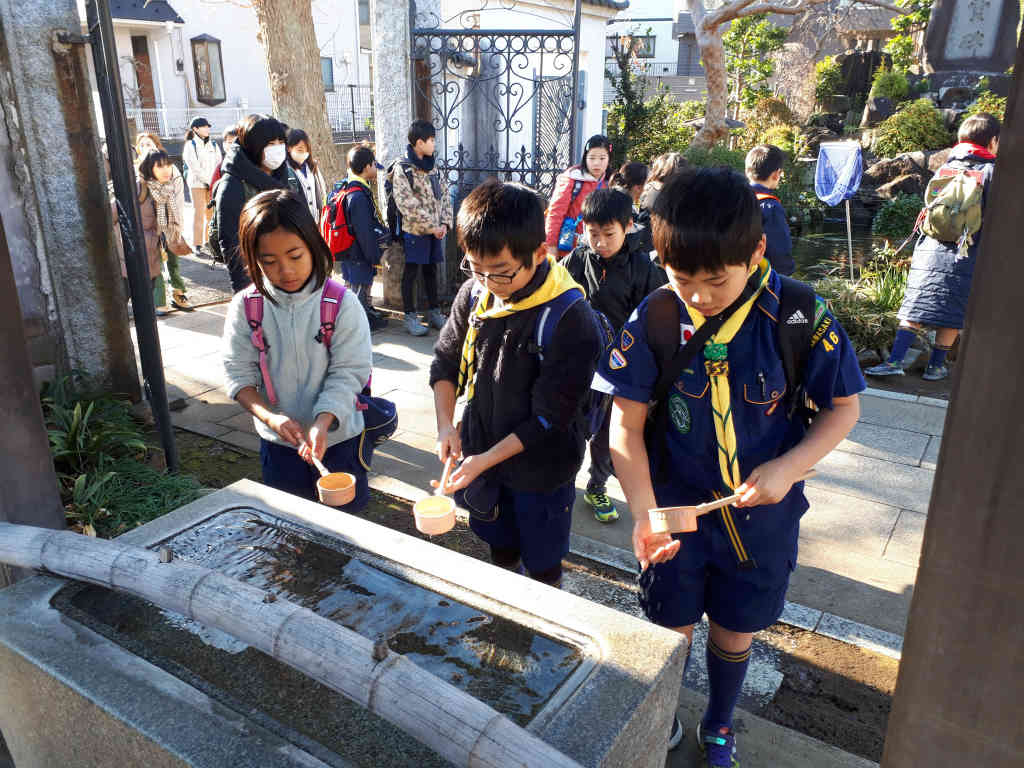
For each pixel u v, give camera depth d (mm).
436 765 1188
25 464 1721
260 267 2078
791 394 1565
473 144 8383
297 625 1248
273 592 1601
